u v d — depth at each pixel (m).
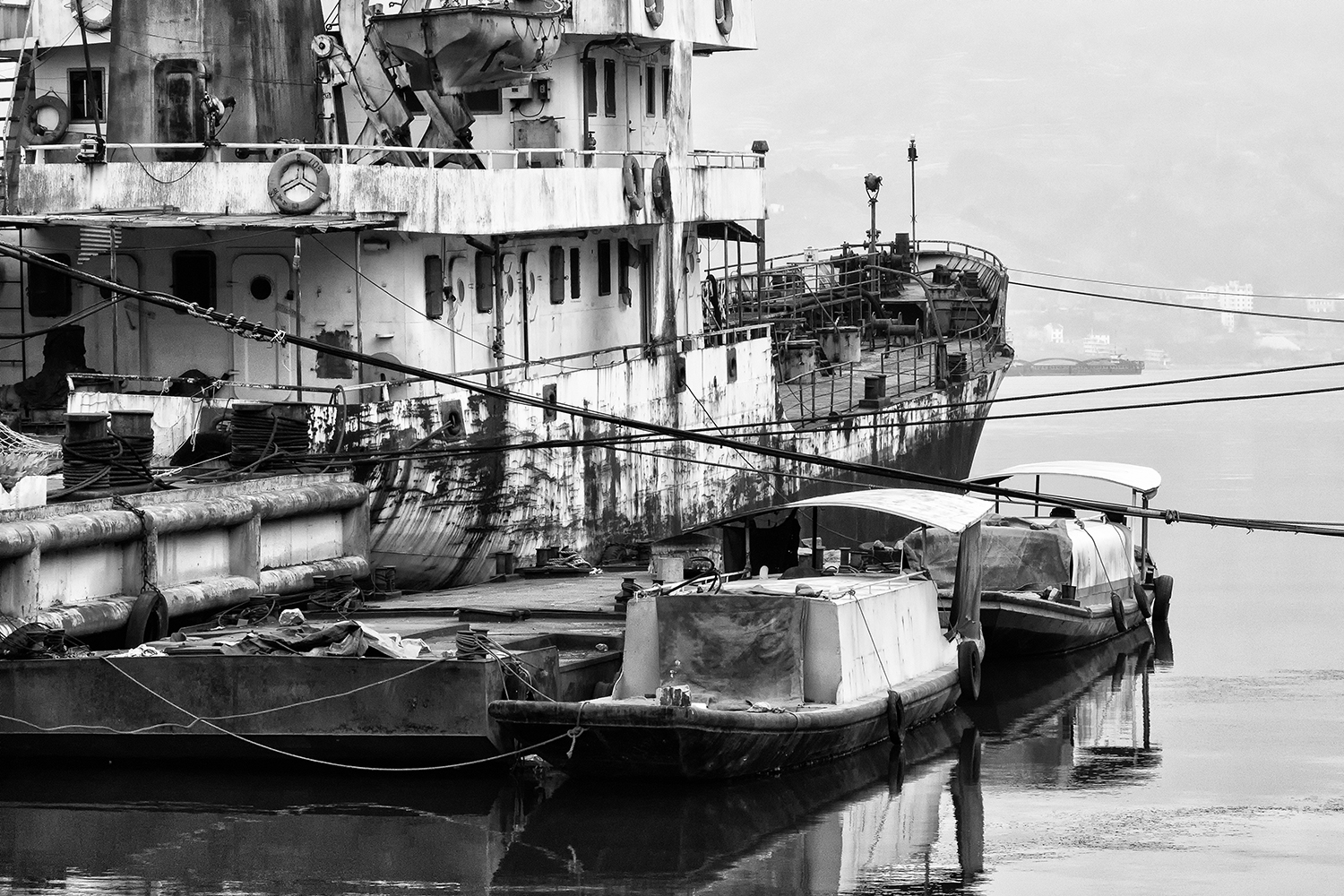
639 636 30.28
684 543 43.59
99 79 44.53
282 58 42.69
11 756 29.44
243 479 35.50
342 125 43.31
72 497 33.06
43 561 30.55
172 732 28.81
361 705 28.45
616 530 44.28
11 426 40.97
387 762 28.94
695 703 29.83
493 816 27.42
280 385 38.16
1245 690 38.31
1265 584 53.16
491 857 25.80
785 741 28.89
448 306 40.62
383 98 42.56
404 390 39.47
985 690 38.09
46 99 43.22
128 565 32.56
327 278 39.66
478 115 45.16
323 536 37.12
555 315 45.03
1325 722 35.25
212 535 34.38
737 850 26.39
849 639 30.95
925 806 29.02
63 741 29.03
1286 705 36.78
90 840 26.34
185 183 39.38
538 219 40.94
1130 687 38.56
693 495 47.81
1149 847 26.97
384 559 38.59
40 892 24.36
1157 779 30.92
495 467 39.56
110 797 28.27
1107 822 28.28
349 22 43.34
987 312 74.81
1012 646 40.12
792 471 51.81
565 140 45.31
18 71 44.47
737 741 28.17
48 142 43.22
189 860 25.59
